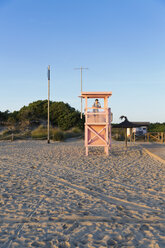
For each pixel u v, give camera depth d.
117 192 6.13
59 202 5.30
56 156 13.41
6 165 10.30
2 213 4.64
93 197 5.69
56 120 38.72
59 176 8.09
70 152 15.49
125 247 3.29
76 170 9.23
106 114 14.63
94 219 4.33
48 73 24.53
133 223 4.14
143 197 5.68
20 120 37.47
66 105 42.06
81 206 5.03
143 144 22.27
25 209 4.85
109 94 14.49
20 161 11.48
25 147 18.92
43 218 4.38
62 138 27.05
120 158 12.89
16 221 4.25
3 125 35.47
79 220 4.28
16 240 3.53
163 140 28.19
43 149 17.31
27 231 3.84
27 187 6.61
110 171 9.04
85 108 14.70
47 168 9.63
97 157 13.22
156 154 13.95
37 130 31.33
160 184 6.94
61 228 3.95
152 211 4.73
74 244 3.38
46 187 6.62
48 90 24.05
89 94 14.45
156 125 37.31
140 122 27.02
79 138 29.55
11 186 6.69
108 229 3.89
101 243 3.41
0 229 3.92
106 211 4.73
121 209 4.88
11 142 23.88
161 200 5.43
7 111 40.78
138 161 11.75
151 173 8.61
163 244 3.35
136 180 7.49
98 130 14.74
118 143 23.20
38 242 3.45
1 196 5.74
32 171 8.97
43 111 40.62
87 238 3.57
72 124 37.28
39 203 5.23
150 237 3.58
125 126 16.94
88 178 7.81
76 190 6.32
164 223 4.12
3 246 3.34
